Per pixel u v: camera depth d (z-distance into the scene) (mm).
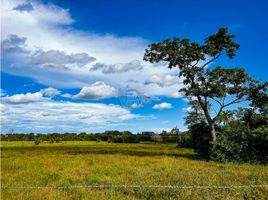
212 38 42562
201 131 41781
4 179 19859
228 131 39344
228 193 14078
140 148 77625
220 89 38781
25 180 19484
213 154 37000
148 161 33094
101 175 20469
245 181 17625
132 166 27406
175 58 42875
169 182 16891
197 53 41844
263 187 15016
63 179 19375
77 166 27547
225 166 28875
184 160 35750
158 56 43594
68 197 13836
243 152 36938
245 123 41906
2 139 135625
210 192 14227
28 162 32000
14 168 26688
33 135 137875
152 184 16406
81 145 103000
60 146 95312
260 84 39938
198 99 40938
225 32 41844
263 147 36938
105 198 13500
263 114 41500
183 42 42750
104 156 41844
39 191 14742
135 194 14445
